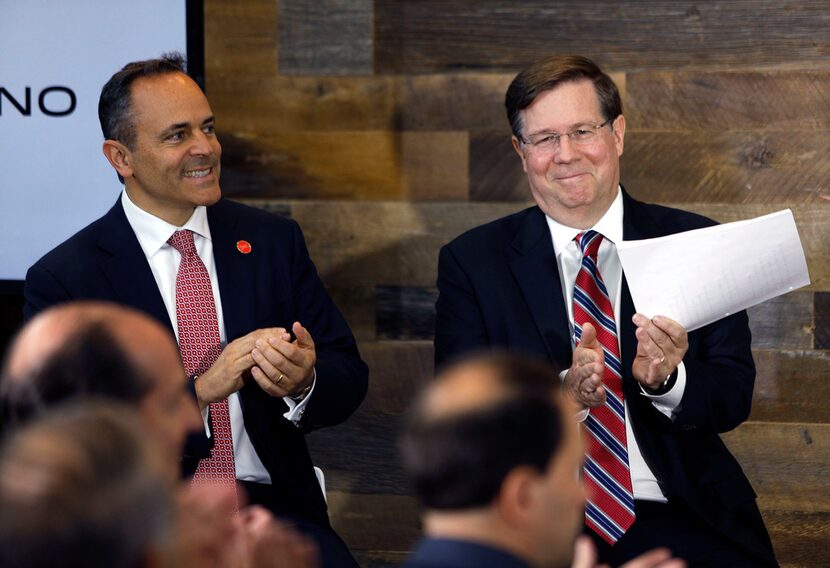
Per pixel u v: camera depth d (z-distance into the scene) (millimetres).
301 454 5137
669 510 4859
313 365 4719
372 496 6832
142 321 2973
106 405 1964
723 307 4527
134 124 4965
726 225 4484
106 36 6387
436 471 2350
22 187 6543
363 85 6711
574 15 6480
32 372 2799
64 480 1766
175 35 6336
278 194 6840
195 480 4867
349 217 6793
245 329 5113
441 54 6633
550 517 2381
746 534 4699
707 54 6379
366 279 6805
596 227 5062
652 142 6477
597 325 4871
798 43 6289
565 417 2436
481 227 5383
